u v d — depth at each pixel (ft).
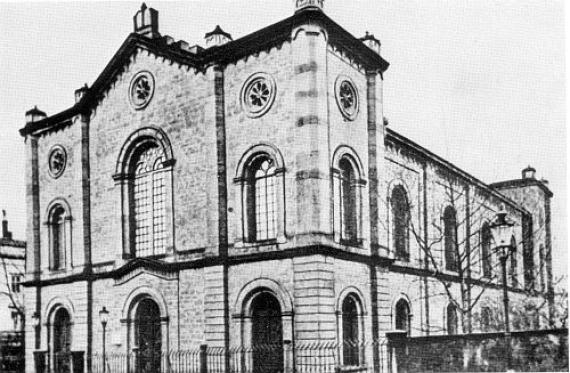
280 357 89.97
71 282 118.32
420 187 125.70
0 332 156.15
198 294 98.27
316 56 90.02
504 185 185.78
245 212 95.61
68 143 123.75
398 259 115.85
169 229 103.60
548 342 84.89
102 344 111.24
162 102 108.27
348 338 93.40
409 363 80.84
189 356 97.71
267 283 90.38
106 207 115.14
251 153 95.40
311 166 87.81
